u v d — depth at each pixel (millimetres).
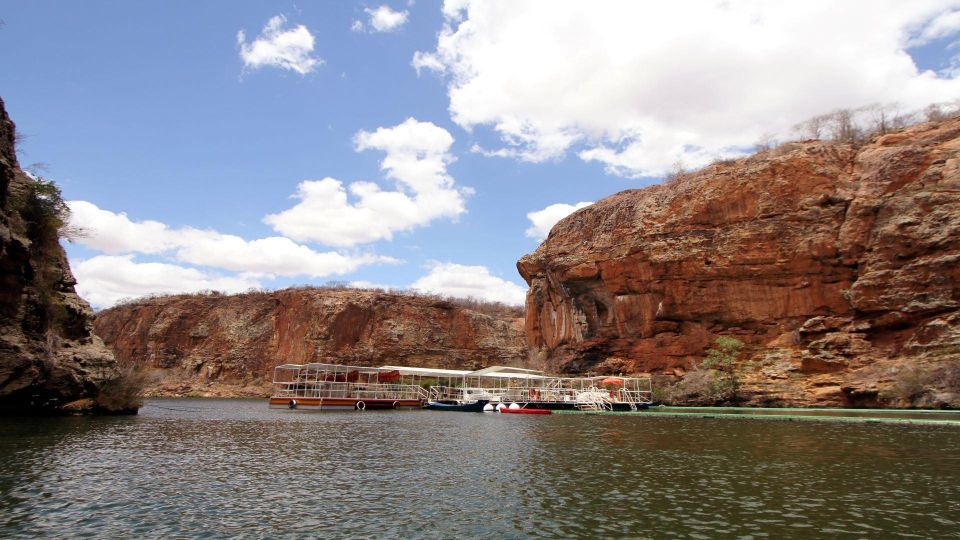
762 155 67312
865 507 14969
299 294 122250
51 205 38875
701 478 18953
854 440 27922
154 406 67438
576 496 16453
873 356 50250
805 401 51562
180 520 13742
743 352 60562
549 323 85875
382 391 66438
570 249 82500
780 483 18047
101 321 135375
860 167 59812
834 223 57875
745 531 13062
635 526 13508
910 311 48531
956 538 12453
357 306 116938
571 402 57094
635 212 75688
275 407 65188
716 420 41750
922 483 17859
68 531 12695
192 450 25312
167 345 126438
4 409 37188
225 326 127312
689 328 65562
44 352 36938
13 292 34719
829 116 69750
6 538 12102
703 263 64375
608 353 73438
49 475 18594
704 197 67312
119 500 15555
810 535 12742
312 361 110938
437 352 117938
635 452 24906
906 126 63250
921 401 44094
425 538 12617
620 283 71438
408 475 19688
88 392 42156
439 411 58094
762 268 60781
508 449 26109
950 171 50844
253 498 16062
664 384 63625
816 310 57469
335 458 23453
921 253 49594
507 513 14625
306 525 13500
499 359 121375
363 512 14664
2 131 35281
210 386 116875
